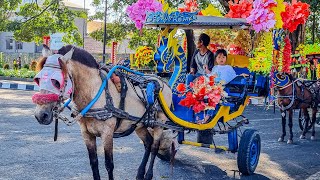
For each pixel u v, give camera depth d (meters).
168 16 7.07
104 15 25.38
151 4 7.79
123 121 6.04
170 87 7.25
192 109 7.05
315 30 27.05
